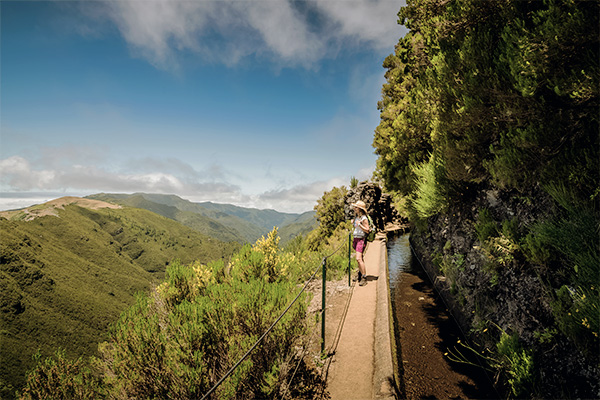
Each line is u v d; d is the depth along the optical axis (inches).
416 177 323.0
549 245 113.7
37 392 94.5
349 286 258.7
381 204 675.4
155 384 102.0
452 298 207.9
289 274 253.1
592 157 102.3
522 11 135.9
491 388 129.7
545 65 107.5
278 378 116.0
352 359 147.2
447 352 160.1
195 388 98.7
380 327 172.1
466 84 152.9
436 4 212.8
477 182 180.1
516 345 119.8
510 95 128.6
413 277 303.1
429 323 194.9
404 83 441.4
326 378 133.9
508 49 125.3
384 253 379.9
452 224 228.2
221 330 122.8
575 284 100.3
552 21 104.7
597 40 95.2
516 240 131.0
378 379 127.3
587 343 89.2
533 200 131.4
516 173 132.0
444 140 191.3
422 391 130.0
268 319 127.3
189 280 179.6
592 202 101.0
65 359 103.0
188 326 114.0
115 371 109.0
